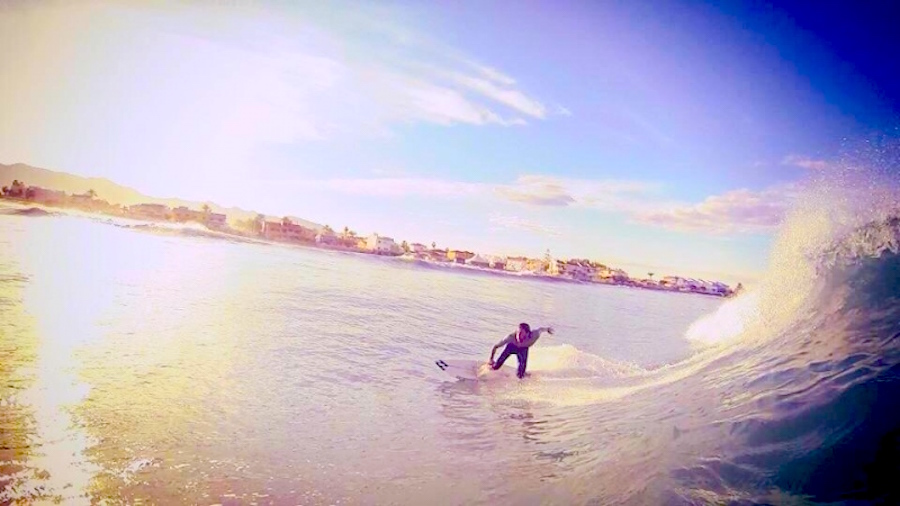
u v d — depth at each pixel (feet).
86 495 13.62
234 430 16.94
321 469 14.75
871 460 11.69
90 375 19.90
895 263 19.06
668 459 13.35
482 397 20.97
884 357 15.10
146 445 15.84
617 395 20.52
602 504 12.23
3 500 13.39
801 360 16.74
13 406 17.74
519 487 13.52
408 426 17.74
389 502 13.08
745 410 14.70
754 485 11.80
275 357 22.63
